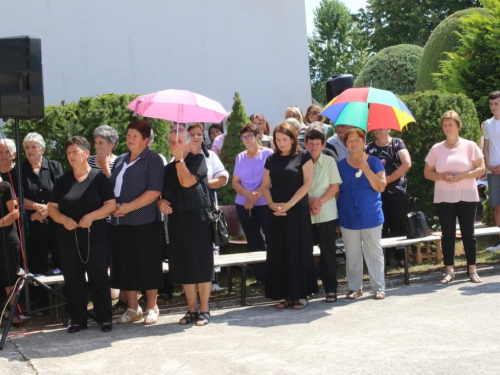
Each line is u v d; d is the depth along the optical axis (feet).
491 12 41.65
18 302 22.35
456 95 31.91
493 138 29.43
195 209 20.85
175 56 45.73
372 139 31.73
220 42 46.57
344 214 24.00
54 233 24.48
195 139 23.11
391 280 26.48
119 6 44.50
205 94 46.34
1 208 21.93
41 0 42.91
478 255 30.63
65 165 27.30
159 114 23.02
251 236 26.96
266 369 15.85
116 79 44.50
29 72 20.68
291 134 22.36
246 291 26.27
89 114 27.58
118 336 20.01
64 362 17.39
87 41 43.86
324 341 18.11
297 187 22.35
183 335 19.72
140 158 21.34
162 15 45.39
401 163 28.17
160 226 21.49
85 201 20.44
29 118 20.90
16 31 42.55
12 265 22.21
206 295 21.45
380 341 17.79
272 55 47.57
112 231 21.49
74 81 43.60
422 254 29.66
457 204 25.84
